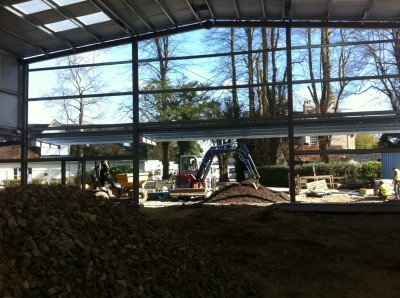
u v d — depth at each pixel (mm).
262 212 11703
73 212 5199
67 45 14344
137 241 5355
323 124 12914
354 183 26625
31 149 15969
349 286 5836
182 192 19891
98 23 13148
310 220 10719
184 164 24656
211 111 23781
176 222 10875
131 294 4199
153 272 4863
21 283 3627
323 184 21844
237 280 5742
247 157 20312
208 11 13203
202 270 5535
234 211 12562
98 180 18625
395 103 17016
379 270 6621
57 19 12586
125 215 6055
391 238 8609
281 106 27734
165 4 12516
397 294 5430
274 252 7789
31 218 4598
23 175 14641
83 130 14953
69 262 4199
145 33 14148
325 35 26656
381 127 13562
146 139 15227
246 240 8742
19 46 13945
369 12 12289
